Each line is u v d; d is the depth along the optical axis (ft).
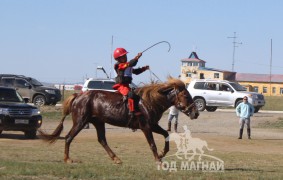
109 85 123.44
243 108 85.40
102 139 45.39
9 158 46.78
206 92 130.62
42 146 62.13
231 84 130.62
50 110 118.93
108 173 37.73
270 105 189.57
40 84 136.15
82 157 50.39
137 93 42.70
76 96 45.24
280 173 42.04
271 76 340.59
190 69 321.32
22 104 73.31
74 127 44.60
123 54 42.70
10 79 131.44
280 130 103.14
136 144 70.08
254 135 92.68
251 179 37.19
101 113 43.45
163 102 42.11
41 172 37.29
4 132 84.48
